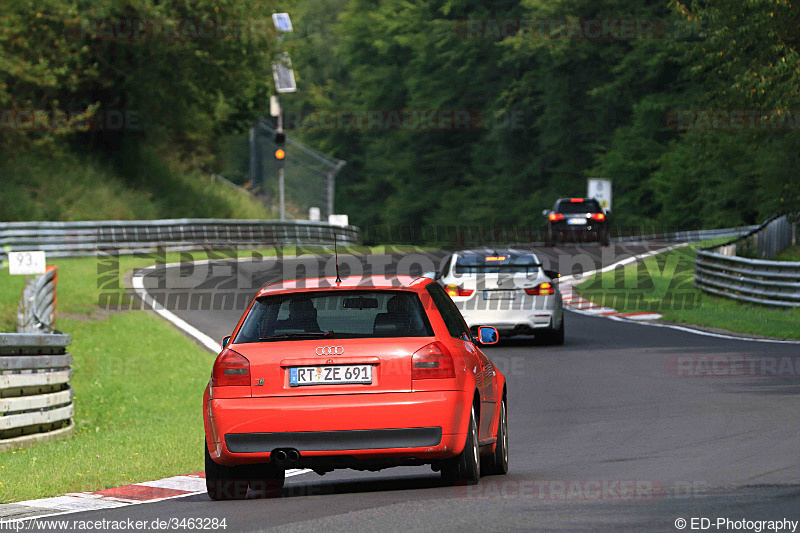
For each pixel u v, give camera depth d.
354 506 29.38
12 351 52.19
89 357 80.75
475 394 31.69
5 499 33.31
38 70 179.38
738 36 137.75
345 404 29.75
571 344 78.81
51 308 88.81
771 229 138.88
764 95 135.50
